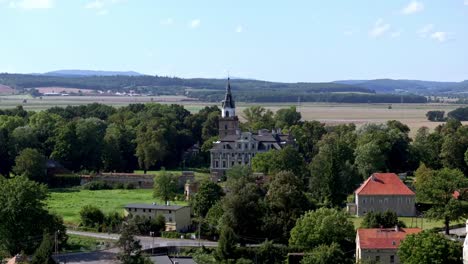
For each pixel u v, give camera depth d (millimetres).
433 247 183000
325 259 192625
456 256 186125
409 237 188500
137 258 188125
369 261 190125
